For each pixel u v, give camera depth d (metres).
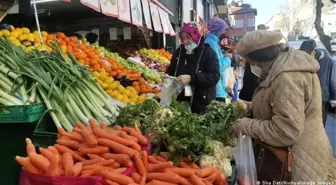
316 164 2.32
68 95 2.77
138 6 6.29
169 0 11.56
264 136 2.27
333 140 5.82
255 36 2.35
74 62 3.27
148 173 2.05
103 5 4.41
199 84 3.99
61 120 2.59
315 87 2.31
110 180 1.82
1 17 3.90
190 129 2.30
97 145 2.03
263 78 2.42
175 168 2.10
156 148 2.34
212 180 2.13
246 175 2.41
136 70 5.51
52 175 1.75
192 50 4.14
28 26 7.06
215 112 2.91
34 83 2.60
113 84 3.98
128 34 9.27
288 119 2.14
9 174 2.53
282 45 2.38
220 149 2.36
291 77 2.20
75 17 7.71
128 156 1.98
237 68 11.88
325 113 5.73
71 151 2.01
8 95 2.44
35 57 2.84
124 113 2.64
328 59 5.60
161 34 11.62
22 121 2.30
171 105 3.10
